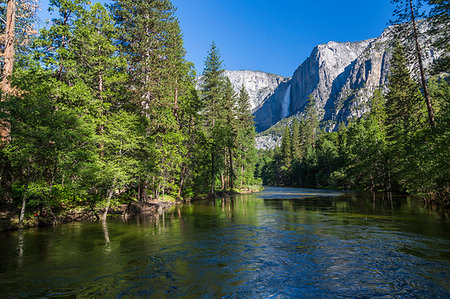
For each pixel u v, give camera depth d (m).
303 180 80.31
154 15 26.05
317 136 97.06
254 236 10.95
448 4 15.17
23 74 16.83
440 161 15.66
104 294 5.41
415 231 11.07
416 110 34.28
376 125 48.75
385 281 5.86
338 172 53.81
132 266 7.24
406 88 36.62
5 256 8.36
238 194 45.94
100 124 18.56
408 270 6.52
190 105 37.69
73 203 17.48
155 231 12.46
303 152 89.62
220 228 13.01
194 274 6.53
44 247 9.51
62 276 6.54
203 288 5.65
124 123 17.92
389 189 40.25
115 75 21.14
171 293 5.41
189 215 18.39
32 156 13.70
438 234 10.41
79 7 20.06
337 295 5.20
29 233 12.17
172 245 9.63
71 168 14.56
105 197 18.56
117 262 7.63
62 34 20.31
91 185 16.89
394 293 5.25
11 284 6.03
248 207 23.30
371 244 9.15
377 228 12.02
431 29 16.80
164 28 27.31
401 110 37.72
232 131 51.50
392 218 14.73
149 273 6.66
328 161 63.38
